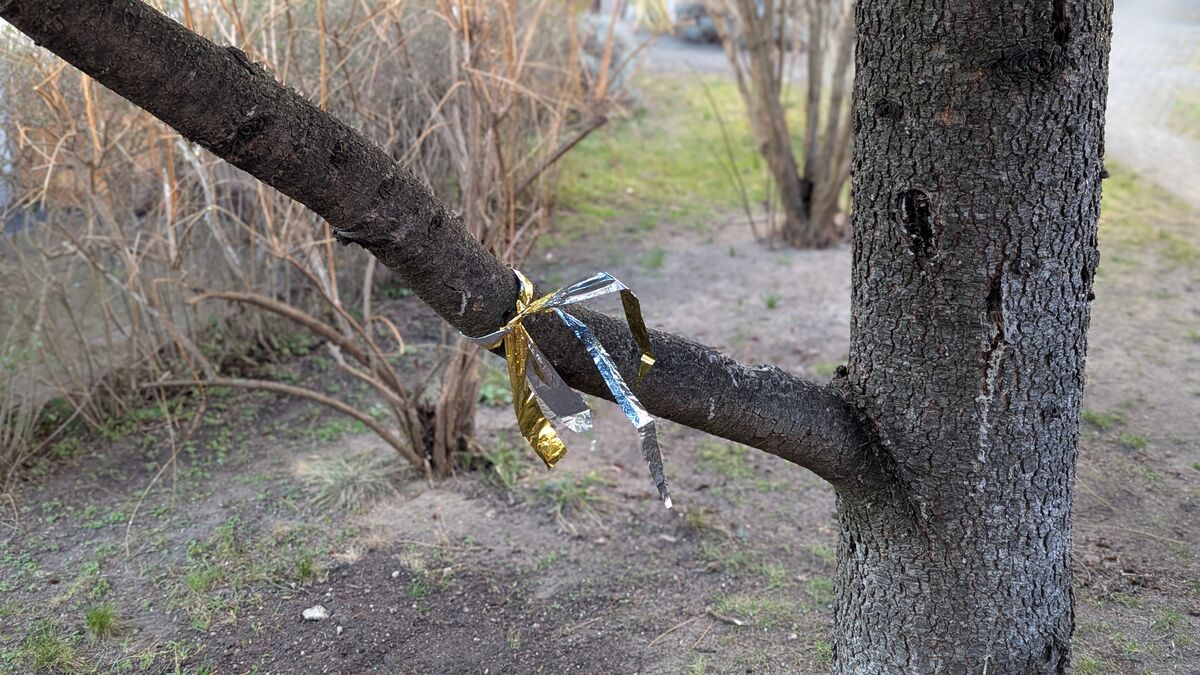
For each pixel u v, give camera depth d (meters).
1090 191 1.93
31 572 3.42
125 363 4.70
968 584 2.14
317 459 4.21
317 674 2.88
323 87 3.30
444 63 4.68
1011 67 1.77
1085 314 2.04
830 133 6.90
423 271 1.54
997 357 1.96
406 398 3.90
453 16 3.60
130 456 4.29
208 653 2.97
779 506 3.81
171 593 3.27
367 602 3.21
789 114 10.34
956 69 1.80
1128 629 2.96
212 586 3.31
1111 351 5.09
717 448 4.30
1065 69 1.80
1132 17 11.32
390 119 4.03
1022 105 1.80
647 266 6.73
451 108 4.09
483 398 4.76
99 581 3.34
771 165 7.01
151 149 3.78
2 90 3.85
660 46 14.32
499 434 4.37
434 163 4.66
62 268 4.66
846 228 7.55
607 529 3.64
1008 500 2.08
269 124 1.33
